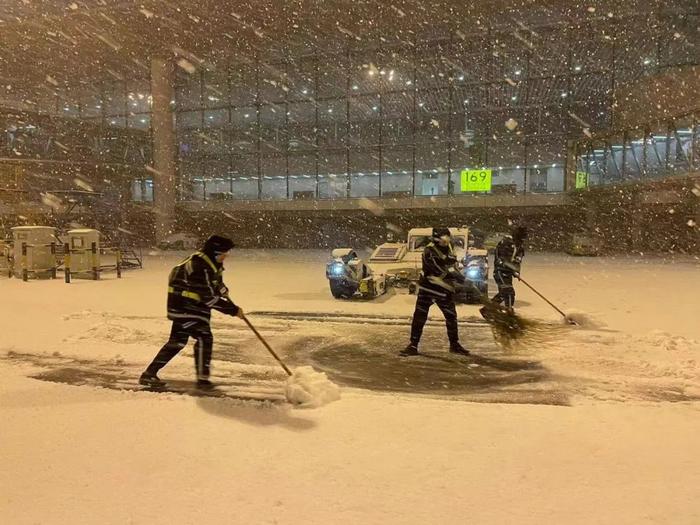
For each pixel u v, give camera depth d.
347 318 9.98
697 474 3.53
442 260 7.12
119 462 3.71
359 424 4.42
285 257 31.61
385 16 34.84
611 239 36.44
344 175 43.75
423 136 41.22
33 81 46.12
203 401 4.98
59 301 12.49
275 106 44.31
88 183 42.91
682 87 30.72
